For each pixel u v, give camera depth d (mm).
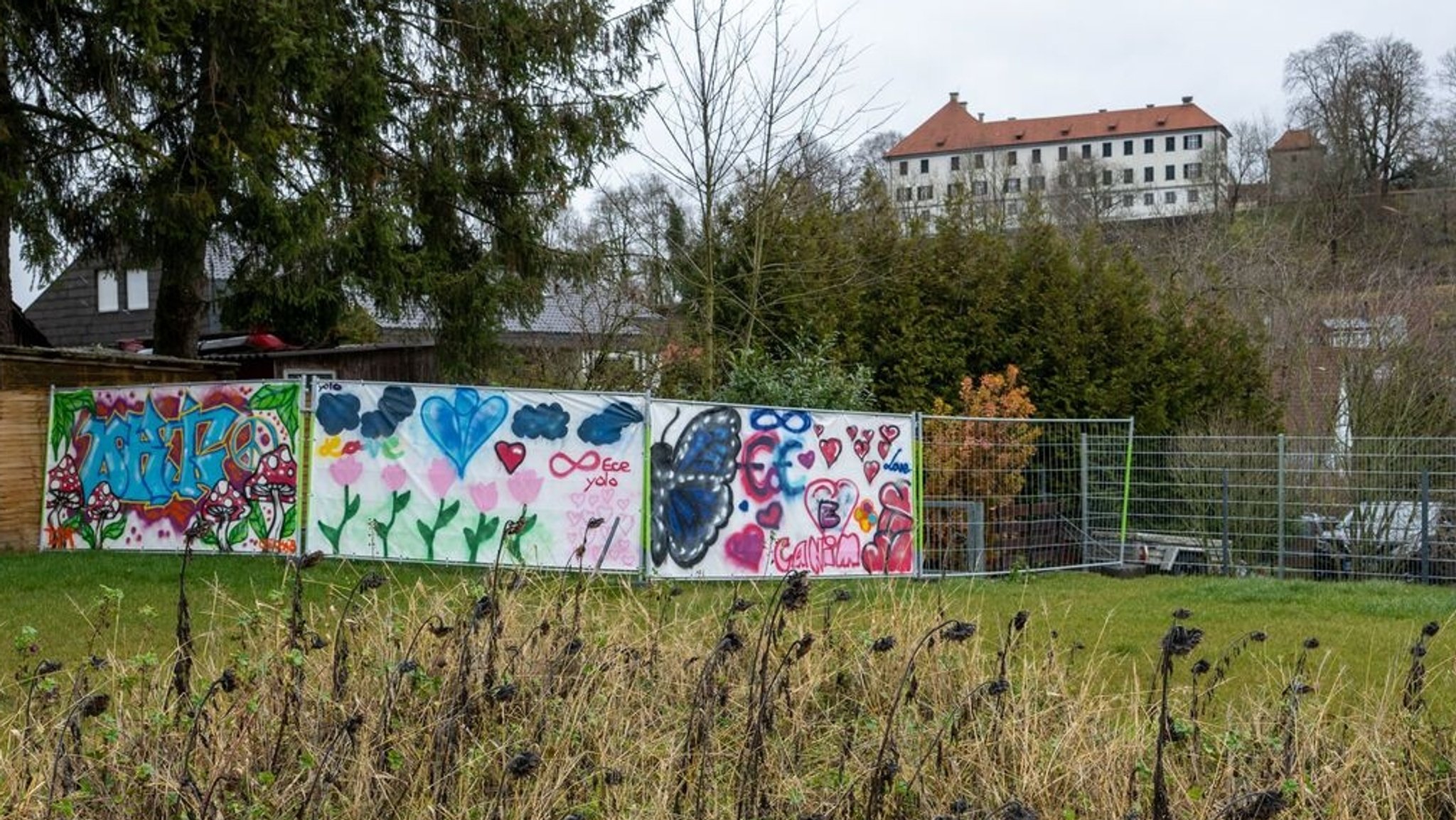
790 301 15938
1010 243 17828
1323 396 17562
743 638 5008
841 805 3836
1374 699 5527
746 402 13625
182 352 18891
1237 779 4172
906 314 15906
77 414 12680
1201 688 5895
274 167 15016
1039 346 16062
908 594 8875
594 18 18203
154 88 14680
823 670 5242
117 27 13523
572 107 18422
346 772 3984
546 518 10664
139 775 3650
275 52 14070
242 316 17281
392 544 10945
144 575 10430
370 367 23922
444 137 17719
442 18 17688
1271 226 32531
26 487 12781
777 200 15984
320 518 11203
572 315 25984
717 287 15523
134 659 4449
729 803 3980
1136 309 16562
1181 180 94062
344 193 16734
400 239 16984
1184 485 13578
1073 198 52531
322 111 16156
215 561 11141
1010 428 12641
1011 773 4234
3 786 3838
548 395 10727
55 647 7344
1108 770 4172
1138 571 12969
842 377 14273
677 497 10703
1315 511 13180
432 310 18281
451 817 3773
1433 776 4273
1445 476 12625
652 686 4926
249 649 4930
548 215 18672
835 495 11375
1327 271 27484
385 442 11047
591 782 4125
